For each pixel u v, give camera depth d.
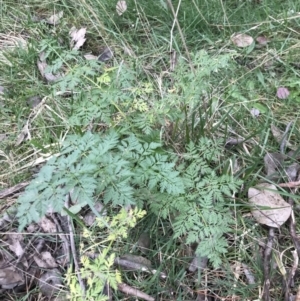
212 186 0.39
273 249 0.39
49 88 0.51
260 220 0.40
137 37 0.57
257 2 0.60
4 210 0.42
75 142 0.37
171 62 0.53
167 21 0.58
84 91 0.47
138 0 0.58
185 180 0.39
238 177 0.43
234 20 0.57
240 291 0.37
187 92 0.41
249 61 0.55
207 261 0.39
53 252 0.40
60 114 0.48
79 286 0.33
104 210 0.41
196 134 0.44
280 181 0.43
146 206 0.40
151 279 0.37
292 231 0.40
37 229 0.41
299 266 0.38
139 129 0.43
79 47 0.56
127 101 0.42
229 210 0.41
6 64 0.54
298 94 0.50
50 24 0.59
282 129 0.48
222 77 0.51
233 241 0.40
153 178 0.36
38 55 0.54
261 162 0.44
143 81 0.52
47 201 0.32
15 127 0.49
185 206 0.38
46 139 0.47
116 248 0.39
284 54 0.54
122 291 0.37
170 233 0.40
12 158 0.46
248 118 0.48
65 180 0.33
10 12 0.60
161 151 0.41
